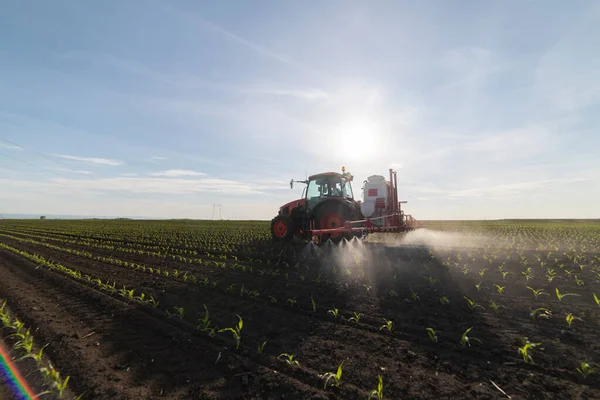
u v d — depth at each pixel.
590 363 2.66
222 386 2.52
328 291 5.17
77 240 16.50
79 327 3.83
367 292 5.02
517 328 3.45
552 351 2.90
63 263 8.59
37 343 3.37
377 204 11.02
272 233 12.26
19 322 3.78
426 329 3.37
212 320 4.02
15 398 2.37
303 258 8.71
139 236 18.56
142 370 2.79
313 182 11.31
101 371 2.77
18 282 6.40
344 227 9.08
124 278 6.64
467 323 3.65
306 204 11.45
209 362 2.93
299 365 2.80
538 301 4.35
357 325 3.72
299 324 3.82
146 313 4.34
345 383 2.50
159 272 7.10
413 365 2.75
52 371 2.58
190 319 4.07
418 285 5.36
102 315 4.30
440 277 5.94
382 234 13.34
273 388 2.49
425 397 2.29
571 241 13.29
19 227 29.84
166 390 2.48
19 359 2.98
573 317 3.65
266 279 6.26
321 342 3.29
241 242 14.08
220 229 25.77
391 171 11.23
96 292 5.38
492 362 2.76
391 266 7.07
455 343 3.14
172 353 3.12
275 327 3.76
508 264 7.11
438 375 2.58
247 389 2.48
